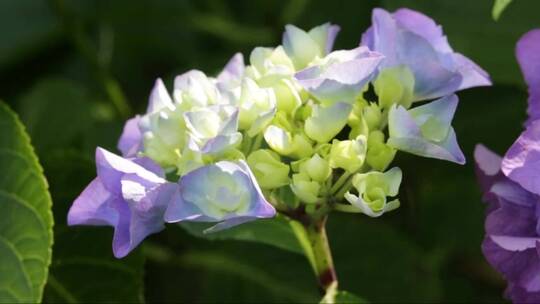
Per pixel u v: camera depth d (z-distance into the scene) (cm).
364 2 77
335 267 74
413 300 74
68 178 70
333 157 58
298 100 59
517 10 67
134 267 69
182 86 60
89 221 59
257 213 56
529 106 62
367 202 58
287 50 61
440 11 68
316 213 60
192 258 77
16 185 65
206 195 57
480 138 77
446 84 61
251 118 59
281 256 76
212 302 76
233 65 63
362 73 58
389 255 75
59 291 69
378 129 60
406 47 61
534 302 60
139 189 57
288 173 60
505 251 60
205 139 58
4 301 64
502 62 68
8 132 66
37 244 65
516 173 58
